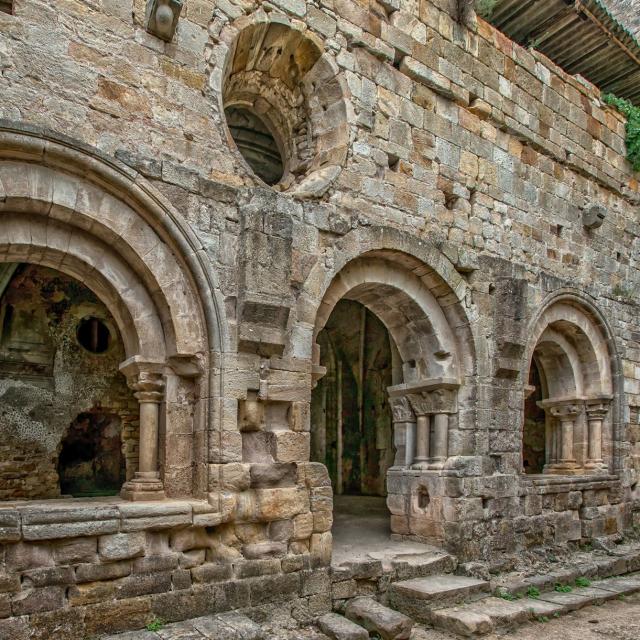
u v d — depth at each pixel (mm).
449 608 8352
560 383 13820
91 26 7246
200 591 7078
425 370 10672
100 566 6520
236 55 8844
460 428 10344
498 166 11688
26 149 6547
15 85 6668
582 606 9234
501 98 11789
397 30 10195
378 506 14609
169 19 7504
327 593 8047
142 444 7531
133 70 7488
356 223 9203
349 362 17781
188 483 7617
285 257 8000
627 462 13805
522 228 12023
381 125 9867
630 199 14914
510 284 10859
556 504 11742
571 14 13156
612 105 14602
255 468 7715
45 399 11578
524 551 10781
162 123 7645
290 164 10031
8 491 10992
